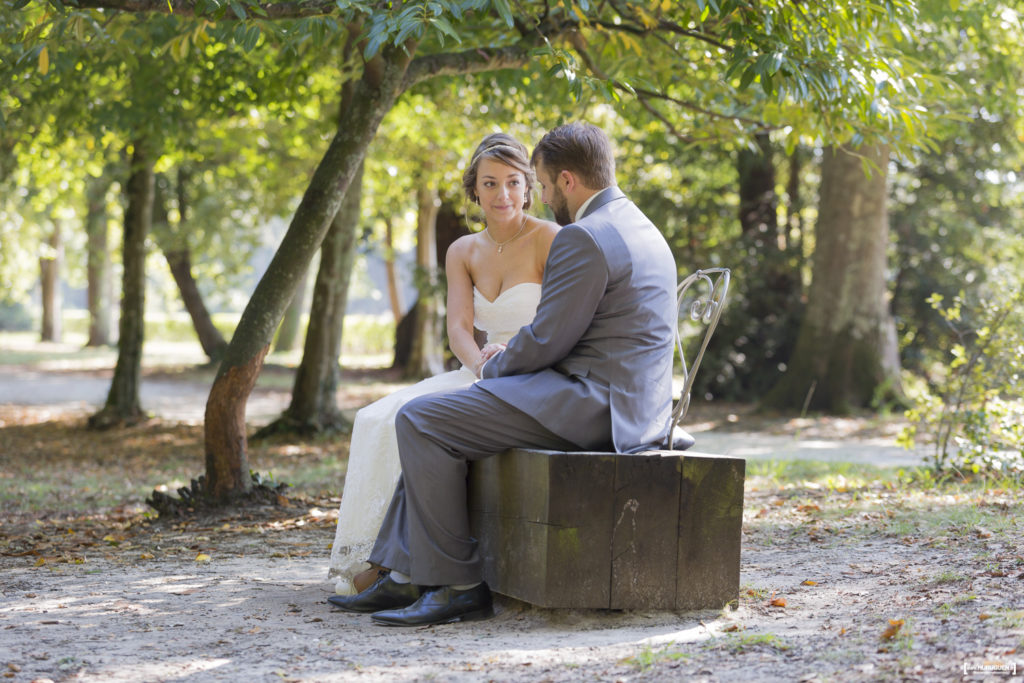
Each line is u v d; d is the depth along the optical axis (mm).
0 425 15336
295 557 5188
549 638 3146
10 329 56344
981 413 6832
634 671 2666
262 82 11812
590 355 3482
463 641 3191
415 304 26422
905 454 10445
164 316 51406
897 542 4672
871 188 15156
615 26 6652
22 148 13539
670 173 20281
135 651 3098
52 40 5188
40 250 34812
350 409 17078
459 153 18078
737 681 2492
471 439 3510
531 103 10938
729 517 3402
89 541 5785
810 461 9492
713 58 7516
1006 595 3141
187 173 25188
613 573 3303
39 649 3129
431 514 3523
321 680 2725
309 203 6449
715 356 18172
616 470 3289
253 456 11172
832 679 2422
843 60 5711
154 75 11055
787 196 19328
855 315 15234
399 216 26250
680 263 18844
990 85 11102
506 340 4070
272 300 6555
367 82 6473
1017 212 19172
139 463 11055
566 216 3707
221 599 4016
